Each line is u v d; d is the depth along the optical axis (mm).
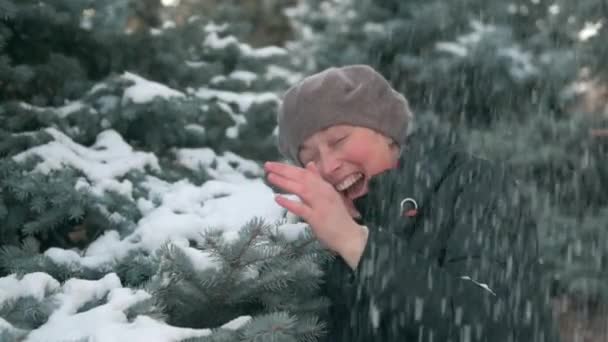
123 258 2109
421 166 1962
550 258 4746
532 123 4863
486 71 4945
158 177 2822
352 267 1646
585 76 5270
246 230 1722
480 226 1858
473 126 5059
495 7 5340
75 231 2490
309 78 1991
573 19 5316
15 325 1663
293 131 1955
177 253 1758
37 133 2670
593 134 4730
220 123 3305
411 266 1643
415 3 5465
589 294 4793
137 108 2885
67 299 1722
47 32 2969
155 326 1574
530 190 4715
